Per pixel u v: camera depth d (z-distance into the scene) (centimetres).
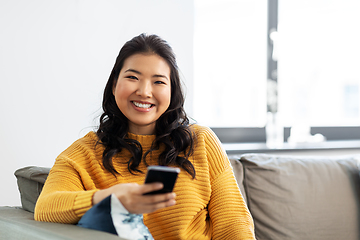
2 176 184
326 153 258
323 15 291
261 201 153
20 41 186
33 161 191
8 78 184
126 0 209
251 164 159
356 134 293
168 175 79
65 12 195
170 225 119
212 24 258
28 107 189
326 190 159
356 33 300
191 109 226
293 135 265
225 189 126
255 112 271
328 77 295
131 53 123
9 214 119
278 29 266
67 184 115
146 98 119
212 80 258
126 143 125
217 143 133
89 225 93
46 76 192
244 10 266
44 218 104
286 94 281
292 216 152
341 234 155
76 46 198
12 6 184
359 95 302
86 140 130
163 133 127
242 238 117
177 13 222
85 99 200
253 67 270
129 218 93
